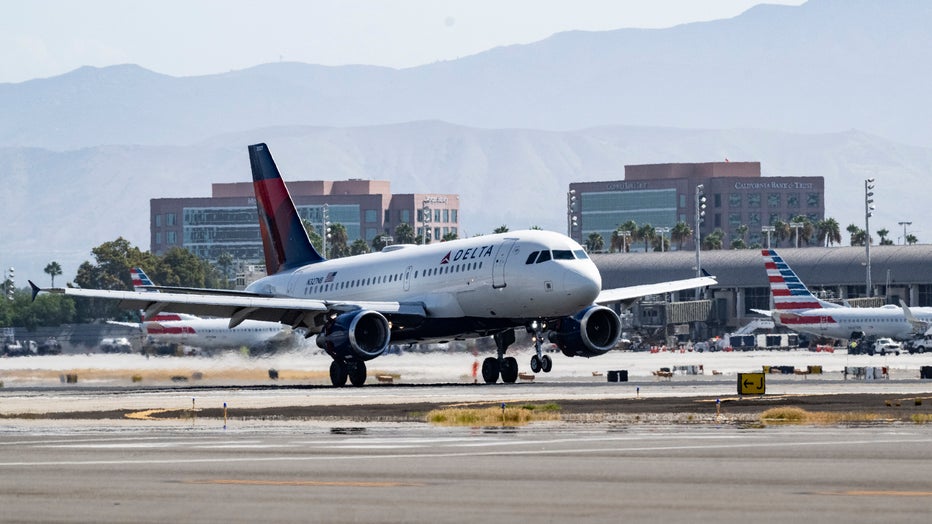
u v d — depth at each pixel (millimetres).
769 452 120062
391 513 84000
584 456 117750
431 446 129000
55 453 124938
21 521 81688
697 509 84438
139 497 92125
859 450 121375
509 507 86000
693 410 177250
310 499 90625
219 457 119438
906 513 82188
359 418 170625
